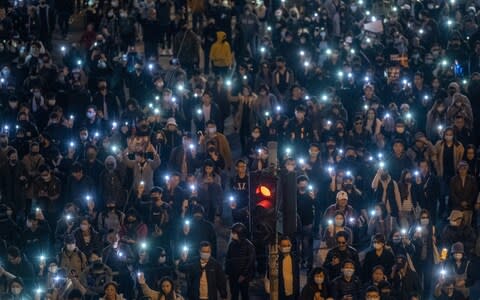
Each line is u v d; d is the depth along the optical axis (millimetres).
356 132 37312
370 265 30641
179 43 44625
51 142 35625
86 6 51094
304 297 29531
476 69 43719
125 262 30875
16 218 34656
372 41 45125
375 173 34562
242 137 40062
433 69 43469
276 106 39750
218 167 35750
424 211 31734
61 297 29734
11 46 43750
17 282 29312
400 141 35125
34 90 39156
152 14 46281
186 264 30922
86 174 34562
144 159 34969
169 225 32188
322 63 44312
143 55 46875
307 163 34656
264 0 49312
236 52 45750
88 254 31328
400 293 30219
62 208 34281
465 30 46844
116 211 32844
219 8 46125
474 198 34344
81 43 45344
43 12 47500
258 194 25000
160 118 38625
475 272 31531
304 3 48500
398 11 49094
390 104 38219
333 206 32500
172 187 33094
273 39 46406
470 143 37250
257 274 33219
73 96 39844
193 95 39312
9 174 34656
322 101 40469
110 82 42031
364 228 33125
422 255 31609
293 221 25625
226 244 35250
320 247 32562
